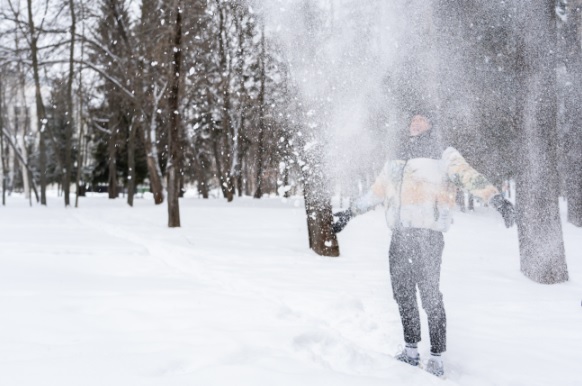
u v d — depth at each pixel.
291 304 4.43
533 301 4.79
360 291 4.94
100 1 22.67
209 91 22.20
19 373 2.34
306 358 2.75
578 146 13.20
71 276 5.10
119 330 3.14
